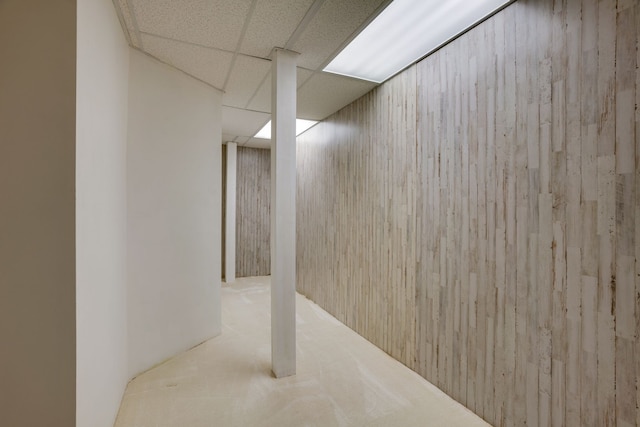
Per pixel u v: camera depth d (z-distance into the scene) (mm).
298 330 3453
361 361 2721
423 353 2457
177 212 2736
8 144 1247
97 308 1574
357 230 3379
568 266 1543
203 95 2990
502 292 1855
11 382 1245
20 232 1251
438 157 2320
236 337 3168
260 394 2197
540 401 1655
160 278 2582
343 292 3662
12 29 1258
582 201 1487
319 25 2045
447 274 2242
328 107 3639
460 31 2076
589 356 1460
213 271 3168
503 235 1850
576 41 1501
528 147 1714
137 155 2375
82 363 1358
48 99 1270
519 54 1752
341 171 3699
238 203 6043
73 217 1290
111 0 1796
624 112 1343
